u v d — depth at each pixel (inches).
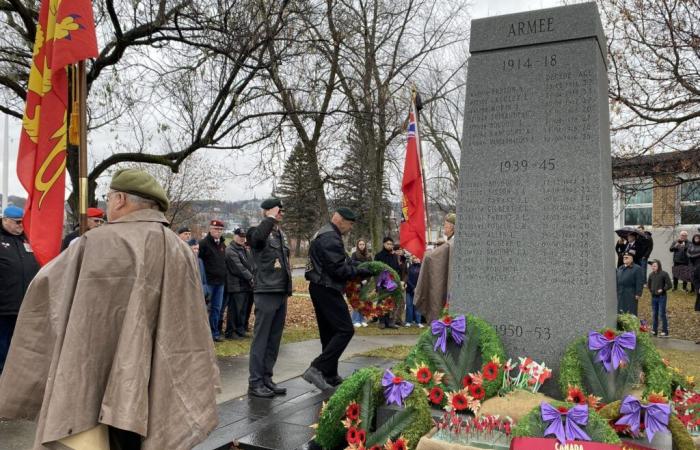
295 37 449.1
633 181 599.2
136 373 102.7
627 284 472.1
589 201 188.2
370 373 171.0
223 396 241.6
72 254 112.2
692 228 922.7
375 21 716.7
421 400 162.9
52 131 191.9
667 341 472.1
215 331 400.5
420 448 151.9
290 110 504.1
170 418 107.3
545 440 136.9
